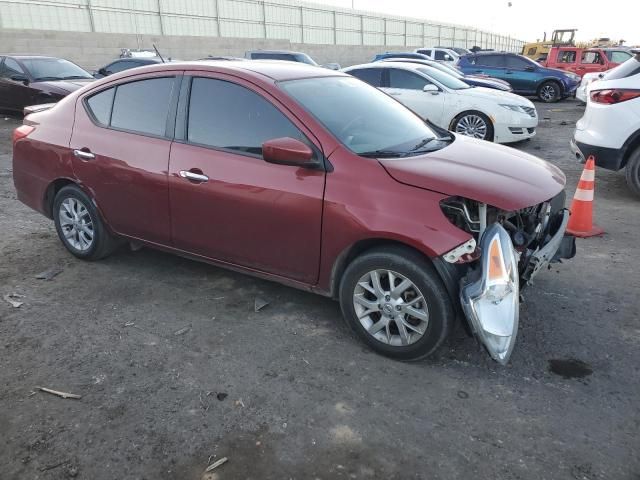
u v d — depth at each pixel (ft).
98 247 14.58
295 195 10.71
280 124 11.16
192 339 11.27
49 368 10.25
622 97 20.21
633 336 11.31
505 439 8.41
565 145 33.83
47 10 73.61
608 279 14.02
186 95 12.42
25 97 39.34
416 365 10.37
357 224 10.05
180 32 93.25
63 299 13.00
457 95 32.22
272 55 64.03
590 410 9.05
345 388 9.68
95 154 13.65
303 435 8.54
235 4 102.01
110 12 81.82
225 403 9.28
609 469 7.81
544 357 10.59
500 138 31.91
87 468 7.89
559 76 60.75
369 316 10.75
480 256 9.44
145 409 9.12
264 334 11.46
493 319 9.23
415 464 7.94
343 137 10.90
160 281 13.98
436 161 10.78
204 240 12.42
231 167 11.51
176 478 7.73
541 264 10.75
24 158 15.33
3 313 12.28
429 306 9.77
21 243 16.65
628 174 21.03
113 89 13.76
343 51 122.52
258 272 12.01
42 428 8.67
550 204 12.05
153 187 12.72
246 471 7.84
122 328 11.69
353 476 7.74
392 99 14.40
